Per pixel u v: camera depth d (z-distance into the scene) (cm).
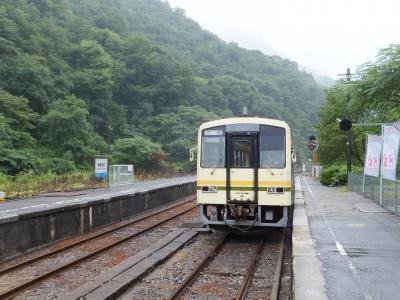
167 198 2531
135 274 914
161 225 1688
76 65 7350
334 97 4016
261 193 1269
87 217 1530
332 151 4184
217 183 1298
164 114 7894
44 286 878
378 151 1927
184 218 1884
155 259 1061
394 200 1550
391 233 1151
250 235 1464
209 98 9512
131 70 8350
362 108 1839
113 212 1745
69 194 2848
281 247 1231
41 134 5359
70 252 1201
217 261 1096
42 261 1093
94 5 10950
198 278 935
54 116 5191
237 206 1283
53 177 3722
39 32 6888
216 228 1373
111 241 1369
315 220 1386
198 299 791
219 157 1306
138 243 1330
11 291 821
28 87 5519
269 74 15175
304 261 852
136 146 5938
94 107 6925
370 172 2030
